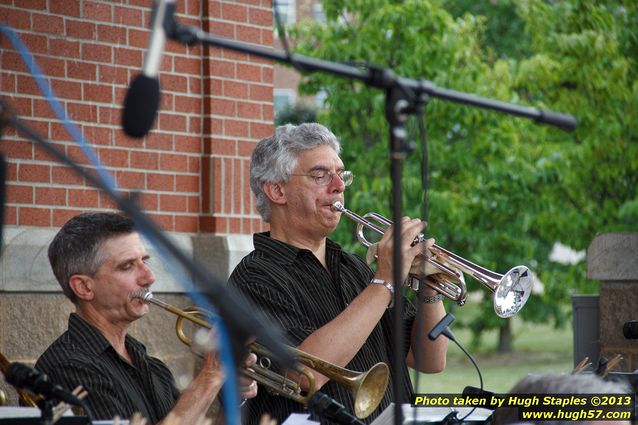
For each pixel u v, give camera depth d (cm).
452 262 1107
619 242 1577
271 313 1028
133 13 1420
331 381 1030
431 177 2544
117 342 972
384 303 1030
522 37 4181
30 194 1318
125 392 935
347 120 2597
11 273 1290
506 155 2550
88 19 1379
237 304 596
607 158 2503
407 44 2500
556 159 2497
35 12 1335
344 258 1127
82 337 944
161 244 594
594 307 1608
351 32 2591
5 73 1310
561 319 4369
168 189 1440
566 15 2488
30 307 1304
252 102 1512
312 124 1116
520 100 2598
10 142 1304
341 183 1098
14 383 756
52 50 1348
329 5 2555
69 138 1356
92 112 1379
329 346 998
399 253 730
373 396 980
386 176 2528
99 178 607
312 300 1062
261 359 1002
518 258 2673
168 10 665
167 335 1403
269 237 1101
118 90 1403
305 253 1082
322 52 2531
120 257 956
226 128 1484
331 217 1090
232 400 638
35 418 757
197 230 1467
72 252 955
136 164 1412
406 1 2473
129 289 959
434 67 2478
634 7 2489
